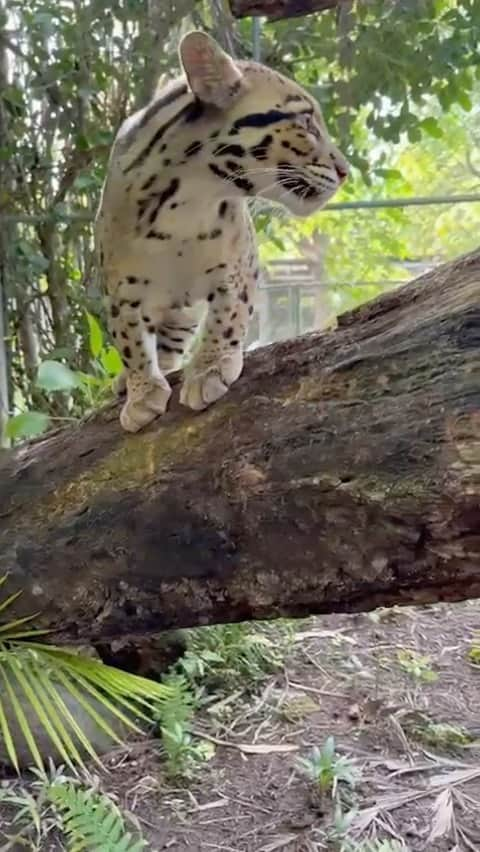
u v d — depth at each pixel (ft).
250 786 9.23
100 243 6.90
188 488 6.07
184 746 9.53
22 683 6.29
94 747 9.50
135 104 15.25
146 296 6.83
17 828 8.41
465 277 5.74
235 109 6.36
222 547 5.87
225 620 6.21
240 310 6.84
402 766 9.58
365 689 11.40
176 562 6.10
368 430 5.35
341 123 14.58
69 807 7.39
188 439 6.29
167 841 8.34
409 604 5.47
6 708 8.86
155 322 7.06
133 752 9.75
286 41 14.49
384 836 8.38
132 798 8.98
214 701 10.97
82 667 6.66
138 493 6.31
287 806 8.89
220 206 6.61
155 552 6.18
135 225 6.54
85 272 16.30
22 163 15.79
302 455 5.55
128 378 7.00
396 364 5.53
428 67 14.12
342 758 9.47
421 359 5.43
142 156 6.43
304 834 8.44
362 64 14.26
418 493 4.97
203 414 6.35
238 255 6.79
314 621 13.51
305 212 6.88
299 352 6.22
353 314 6.21
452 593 5.24
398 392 5.41
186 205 6.48
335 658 12.31
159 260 6.66
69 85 15.46
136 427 6.67
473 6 13.73
